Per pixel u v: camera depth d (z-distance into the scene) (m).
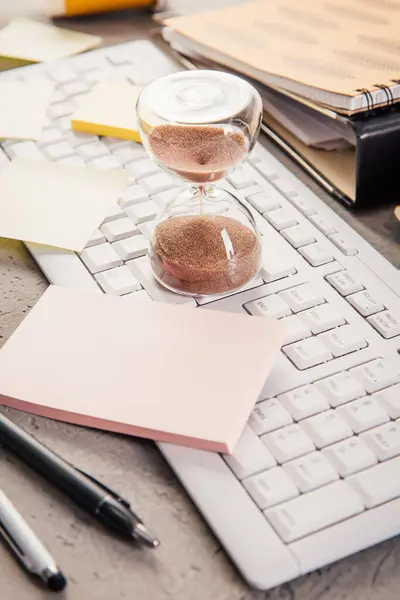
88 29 0.83
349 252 0.57
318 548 0.42
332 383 0.49
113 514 0.43
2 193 0.62
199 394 0.48
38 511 0.45
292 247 0.58
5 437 0.47
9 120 0.70
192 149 0.50
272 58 0.68
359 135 0.59
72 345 0.51
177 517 0.44
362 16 0.73
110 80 0.74
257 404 0.48
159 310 0.53
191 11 0.85
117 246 0.58
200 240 0.54
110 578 0.42
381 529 0.43
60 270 0.57
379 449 0.46
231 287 0.54
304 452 0.46
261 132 0.69
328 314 0.53
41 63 0.77
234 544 0.43
